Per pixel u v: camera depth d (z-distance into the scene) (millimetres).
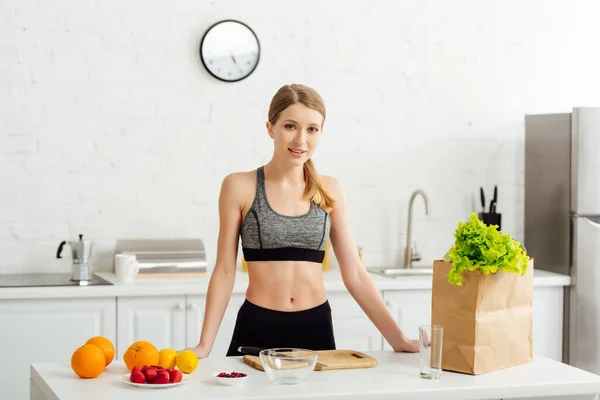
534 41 4844
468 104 4781
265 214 2656
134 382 2088
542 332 4363
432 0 4703
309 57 4562
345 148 4633
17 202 4273
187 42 4418
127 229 4395
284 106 2492
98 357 2182
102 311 3828
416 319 4152
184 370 2219
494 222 4672
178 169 4434
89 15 4312
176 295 3900
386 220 4699
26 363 3764
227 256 2703
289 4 4523
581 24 4898
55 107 4297
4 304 3732
